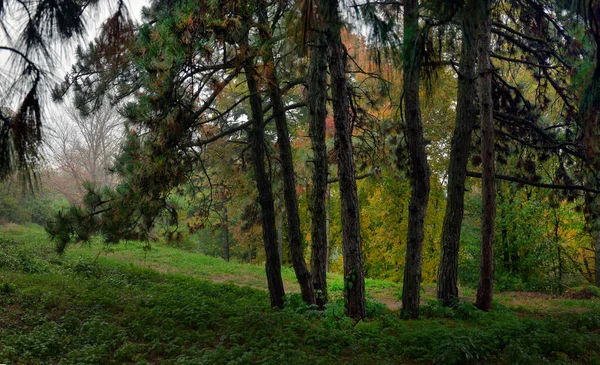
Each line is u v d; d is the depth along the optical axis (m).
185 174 11.42
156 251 27.97
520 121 12.77
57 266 16.73
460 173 13.06
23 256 16.73
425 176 10.37
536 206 21.11
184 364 6.80
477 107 14.14
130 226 10.36
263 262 32.38
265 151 13.59
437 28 6.19
